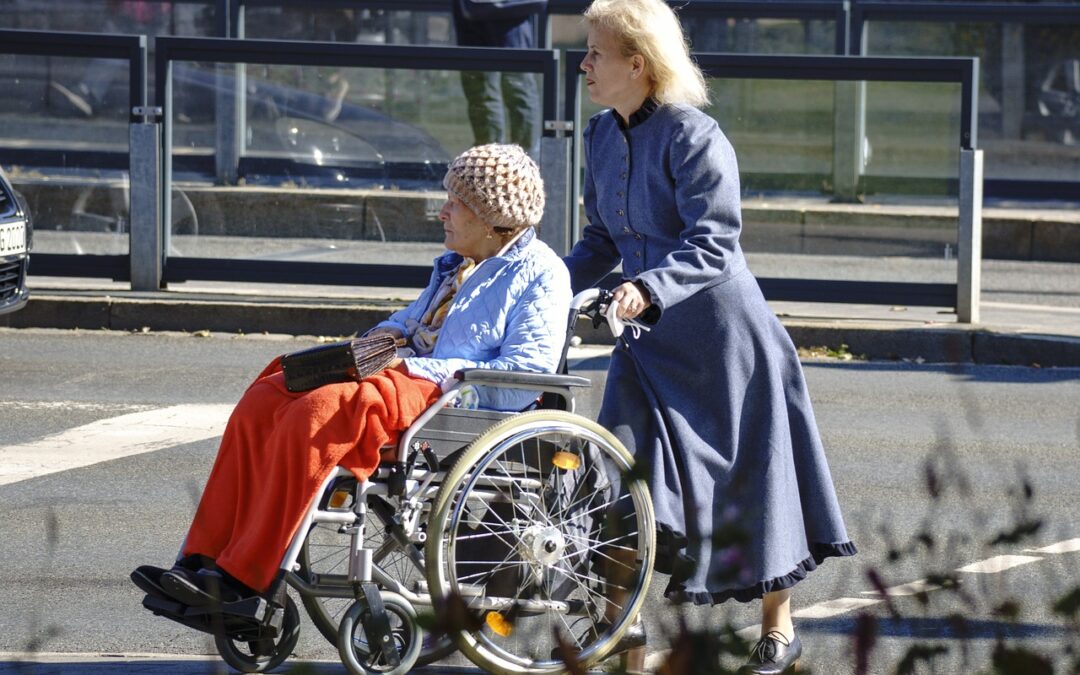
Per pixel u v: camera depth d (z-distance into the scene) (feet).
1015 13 128.16
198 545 35.53
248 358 85.05
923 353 89.25
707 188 36.14
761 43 126.82
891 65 92.94
